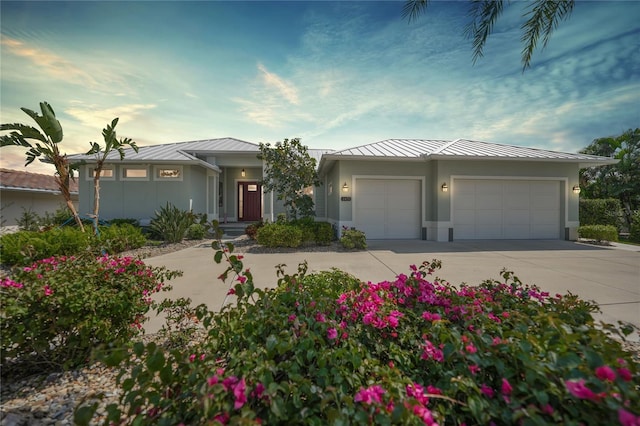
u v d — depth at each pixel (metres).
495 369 1.42
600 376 1.09
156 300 4.18
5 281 2.10
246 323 1.66
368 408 1.16
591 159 10.49
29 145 7.84
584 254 7.96
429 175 10.91
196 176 13.27
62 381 2.23
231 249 2.01
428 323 1.92
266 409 1.23
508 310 2.09
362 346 1.66
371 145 12.49
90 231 8.14
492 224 10.91
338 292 2.45
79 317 2.23
